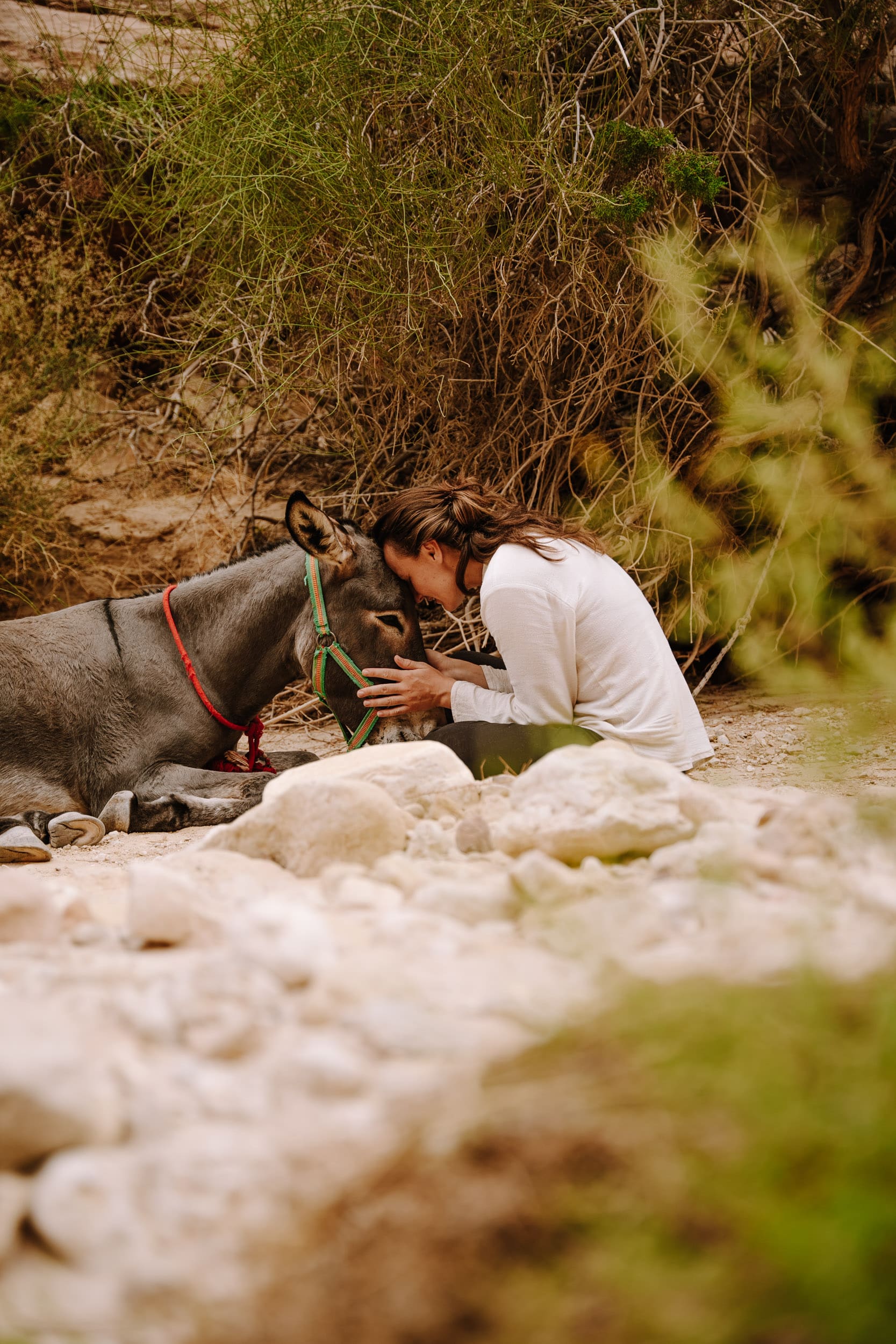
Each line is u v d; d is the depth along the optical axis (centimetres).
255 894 232
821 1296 107
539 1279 115
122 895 268
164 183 636
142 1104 142
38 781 471
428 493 422
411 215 548
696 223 564
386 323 576
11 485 687
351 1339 113
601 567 395
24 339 693
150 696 480
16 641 475
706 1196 118
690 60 592
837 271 665
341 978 169
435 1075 144
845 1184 116
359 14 518
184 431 736
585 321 588
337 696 464
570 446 598
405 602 454
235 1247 121
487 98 531
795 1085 130
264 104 545
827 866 219
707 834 239
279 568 479
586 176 537
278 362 627
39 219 715
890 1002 138
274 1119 139
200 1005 161
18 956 200
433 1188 124
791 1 570
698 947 179
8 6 754
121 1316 116
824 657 668
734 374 611
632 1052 140
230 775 469
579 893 208
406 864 240
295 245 559
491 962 180
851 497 621
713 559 632
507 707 401
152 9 645
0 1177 132
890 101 634
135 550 716
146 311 727
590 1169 124
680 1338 107
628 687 383
